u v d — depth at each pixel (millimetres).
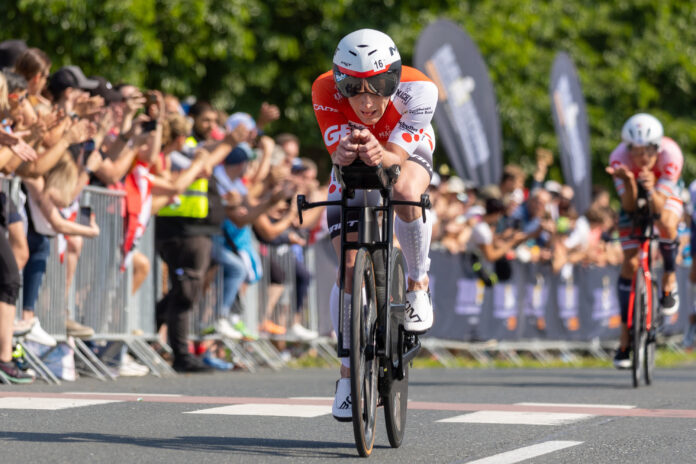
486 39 46812
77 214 19469
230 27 41000
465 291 30031
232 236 24172
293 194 24719
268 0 44688
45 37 39094
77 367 20359
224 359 25188
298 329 27109
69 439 11336
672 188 21219
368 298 10805
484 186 33812
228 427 12625
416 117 11547
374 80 10961
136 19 38688
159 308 23453
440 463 10352
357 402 10320
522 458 10641
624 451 11164
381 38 11023
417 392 18141
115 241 20703
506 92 47656
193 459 10312
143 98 21047
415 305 11844
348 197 10891
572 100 38000
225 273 24125
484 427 12969
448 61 33406
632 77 54938
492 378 22594
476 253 30344
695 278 28594
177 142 21984
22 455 10266
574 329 34469
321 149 49781
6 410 13453
